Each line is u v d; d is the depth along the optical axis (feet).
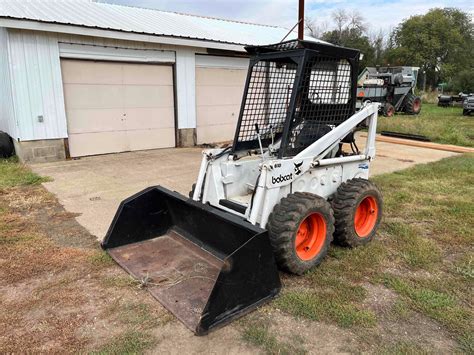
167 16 40.06
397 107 64.18
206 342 8.49
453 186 21.17
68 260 12.19
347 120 13.07
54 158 27.35
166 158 28.84
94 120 29.14
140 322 9.13
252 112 13.23
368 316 9.42
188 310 9.47
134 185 21.17
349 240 12.89
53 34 25.85
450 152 32.35
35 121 26.11
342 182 13.53
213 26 40.63
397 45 156.76
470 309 9.87
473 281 11.23
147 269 11.40
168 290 10.31
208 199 12.61
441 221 15.98
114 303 9.90
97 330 8.91
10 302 9.98
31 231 14.61
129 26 30.42
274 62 12.61
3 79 28.02
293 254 10.80
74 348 8.32
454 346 8.52
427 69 151.64
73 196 19.07
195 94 34.35
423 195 19.43
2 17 22.99
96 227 15.08
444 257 12.84
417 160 28.76
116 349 8.27
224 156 12.81
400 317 9.50
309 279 11.12
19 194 19.22
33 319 9.32
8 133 29.76
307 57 11.37
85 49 27.50
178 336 8.67
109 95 29.53
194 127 34.71
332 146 12.69
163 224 13.52
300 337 8.69
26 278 11.15
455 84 116.26
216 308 8.82
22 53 24.89
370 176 23.35
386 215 16.63
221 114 36.94
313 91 12.08
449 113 68.49
